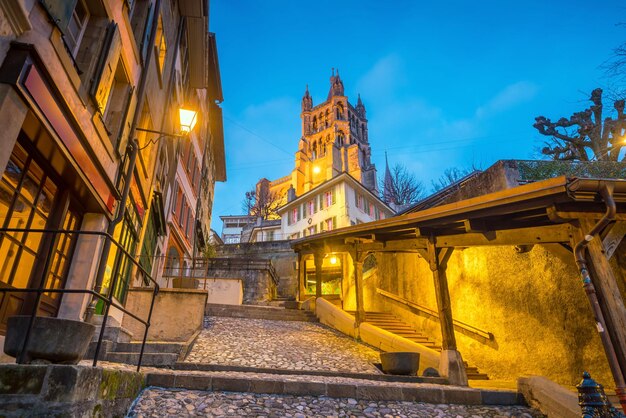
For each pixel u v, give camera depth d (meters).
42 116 4.50
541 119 17.83
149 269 13.02
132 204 9.17
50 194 5.73
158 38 10.50
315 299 15.50
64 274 6.37
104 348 6.36
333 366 8.22
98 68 6.04
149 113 10.09
